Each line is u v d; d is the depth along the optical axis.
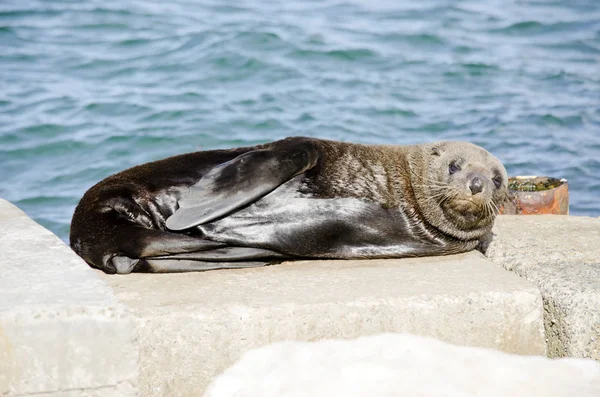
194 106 59.41
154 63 67.81
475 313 23.52
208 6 84.00
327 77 67.12
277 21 79.31
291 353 16.12
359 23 82.12
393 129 57.91
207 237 27.00
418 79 68.50
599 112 61.94
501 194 29.42
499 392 14.62
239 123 57.12
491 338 23.77
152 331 21.33
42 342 18.34
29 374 18.39
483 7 90.56
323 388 14.70
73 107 58.00
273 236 27.30
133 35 73.75
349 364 15.41
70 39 72.19
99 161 51.09
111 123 55.91
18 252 22.14
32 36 72.44
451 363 15.54
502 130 58.31
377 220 28.22
